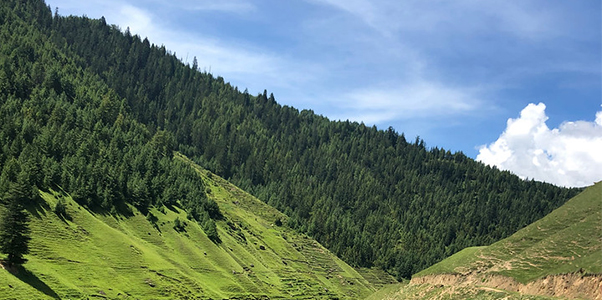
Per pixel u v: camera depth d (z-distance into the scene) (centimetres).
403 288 14412
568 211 12450
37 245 12594
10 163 15000
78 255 13275
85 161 18750
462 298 10581
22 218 10900
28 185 14350
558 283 8900
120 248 14900
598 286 8050
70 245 13525
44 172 16362
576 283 8506
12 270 10606
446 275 12938
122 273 13688
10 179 14812
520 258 10900
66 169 17612
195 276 16162
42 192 15438
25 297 9838
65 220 14675
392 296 14338
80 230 14650
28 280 10656
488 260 12238
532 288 9431
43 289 10625
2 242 10494
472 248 14712
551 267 9881
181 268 16175
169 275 14888
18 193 11094
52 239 13275
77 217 15288
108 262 13838
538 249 10819
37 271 11250
